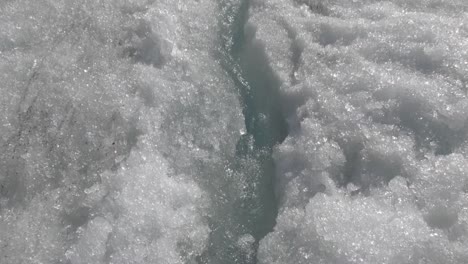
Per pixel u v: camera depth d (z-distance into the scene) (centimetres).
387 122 236
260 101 270
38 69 259
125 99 253
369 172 224
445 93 237
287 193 225
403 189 215
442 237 200
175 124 252
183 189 227
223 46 288
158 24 277
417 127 233
